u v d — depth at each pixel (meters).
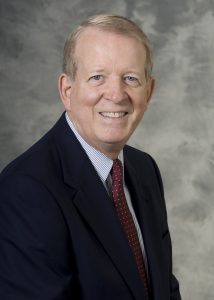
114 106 1.42
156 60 3.86
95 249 1.37
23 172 1.35
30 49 3.75
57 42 3.77
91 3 3.78
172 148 3.91
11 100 3.76
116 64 1.39
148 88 1.54
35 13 3.74
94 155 1.52
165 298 1.59
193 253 3.94
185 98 3.89
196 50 3.87
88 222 1.39
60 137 1.52
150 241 1.61
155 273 1.57
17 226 1.29
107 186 1.54
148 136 3.89
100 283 1.35
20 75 3.75
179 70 3.88
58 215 1.32
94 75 1.41
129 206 1.65
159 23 3.84
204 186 3.94
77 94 1.46
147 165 1.82
